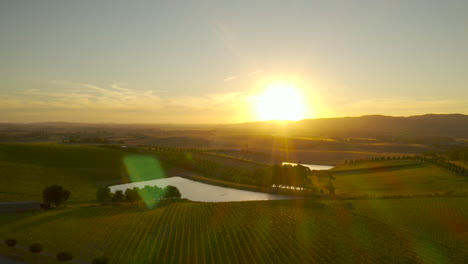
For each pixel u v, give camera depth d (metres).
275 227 69.88
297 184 135.50
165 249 56.09
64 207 92.25
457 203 91.00
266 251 55.69
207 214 81.94
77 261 47.31
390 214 81.12
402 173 158.88
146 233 64.94
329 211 85.25
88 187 134.50
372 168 179.50
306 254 54.47
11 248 49.28
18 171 134.75
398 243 60.31
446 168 154.38
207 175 171.50
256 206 92.25
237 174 160.88
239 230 67.44
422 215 79.69
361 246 58.41
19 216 77.12
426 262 51.81
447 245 59.34
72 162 166.88
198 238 62.31
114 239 60.62
